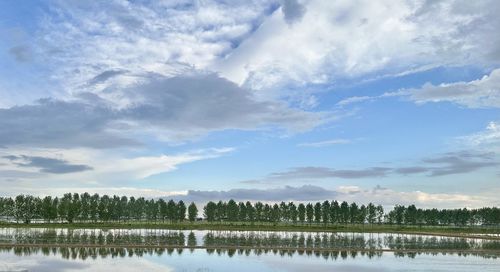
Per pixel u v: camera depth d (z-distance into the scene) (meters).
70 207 189.25
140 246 89.00
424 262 74.38
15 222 190.50
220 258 75.44
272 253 84.25
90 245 88.31
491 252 90.69
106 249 85.00
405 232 168.38
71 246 87.75
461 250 92.69
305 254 83.88
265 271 62.59
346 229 182.00
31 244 88.81
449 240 127.31
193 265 66.75
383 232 168.75
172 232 142.50
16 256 73.75
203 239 114.31
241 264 68.81
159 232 141.00
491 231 178.00
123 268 63.00
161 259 72.75
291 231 164.12
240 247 91.38
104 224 182.38
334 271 63.47
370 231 171.50
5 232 129.88
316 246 99.19
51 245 88.06
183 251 84.38
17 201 192.88
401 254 86.12
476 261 76.25
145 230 151.75
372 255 83.81
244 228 173.12
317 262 72.81
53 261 68.62
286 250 89.62
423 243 114.12
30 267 62.53
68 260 69.94
